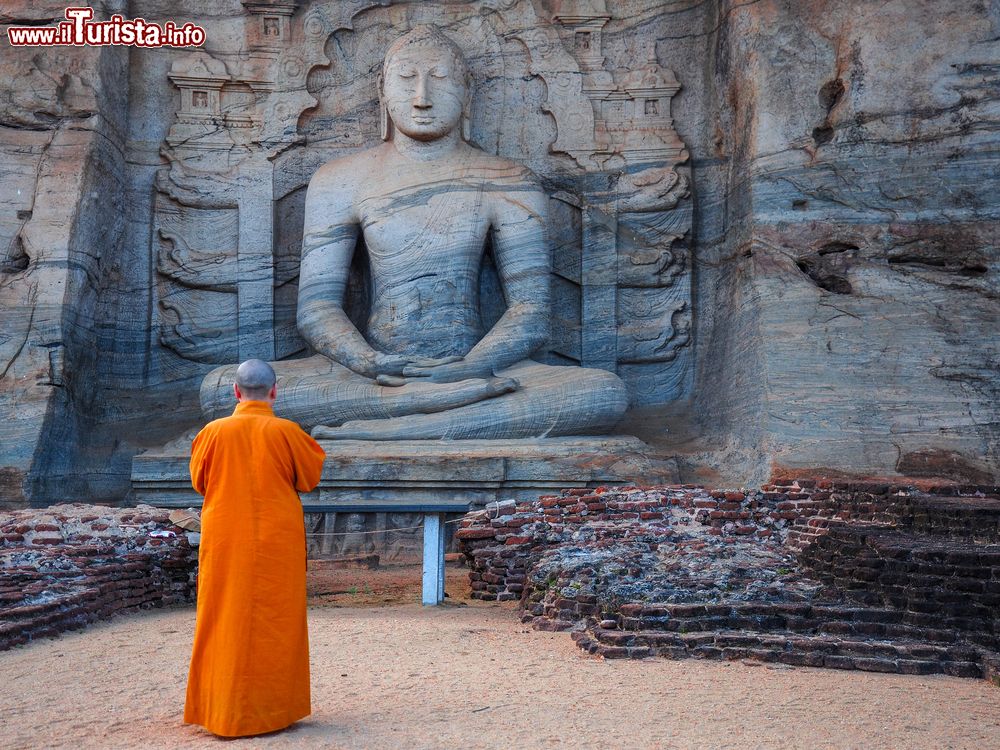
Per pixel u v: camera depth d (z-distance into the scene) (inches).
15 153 417.1
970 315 381.4
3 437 381.4
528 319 430.9
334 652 239.0
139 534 326.0
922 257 395.9
